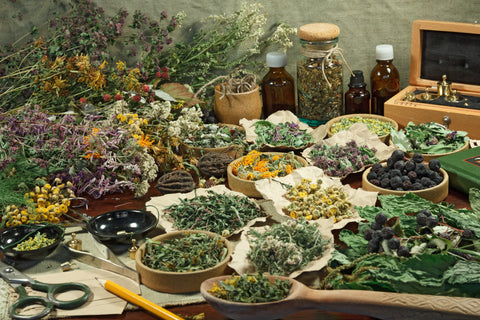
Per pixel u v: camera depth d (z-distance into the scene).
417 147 1.54
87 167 1.49
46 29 1.86
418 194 1.29
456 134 1.55
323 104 1.76
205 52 1.90
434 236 1.04
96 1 1.84
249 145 1.62
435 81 1.73
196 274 1.06
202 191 1.39
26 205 1.34
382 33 1.85
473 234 1.08
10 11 1.83
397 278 0.97
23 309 1.04
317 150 1.54
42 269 1.18
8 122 1.46
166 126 1.58
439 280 0.96
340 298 0.94
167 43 1.80
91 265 1.18
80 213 1.36
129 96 1.64
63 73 1.65
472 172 1.34
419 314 0.92
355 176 1.50
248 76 1.78
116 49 1.89
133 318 1.03
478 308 0.90
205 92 1.94
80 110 1.61
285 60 1.77
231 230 1.24
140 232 1.22
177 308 1.05
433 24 1.66
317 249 1.12
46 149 1.41
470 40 1.63
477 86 1.67
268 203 1.37
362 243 1.13
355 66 1.91
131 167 1.43
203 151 1.57
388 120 1.68
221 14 1.86
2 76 1.78
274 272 1.07
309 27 1.69
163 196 1.37
